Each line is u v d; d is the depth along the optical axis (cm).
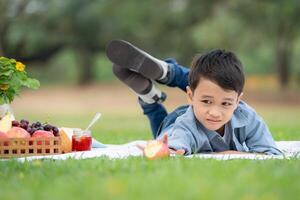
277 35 3272
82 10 3653
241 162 572
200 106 679
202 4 3269
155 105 828
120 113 2600
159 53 4019
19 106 3231
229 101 671
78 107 3161
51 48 4159
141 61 781
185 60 3959
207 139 698
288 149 782
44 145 691
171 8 3488
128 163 566
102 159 594
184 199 401
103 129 1497
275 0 2934
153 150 601
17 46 3966
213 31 3266
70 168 551
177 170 512
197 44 3759
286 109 2958
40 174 534
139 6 3469
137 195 416
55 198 421
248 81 4759
